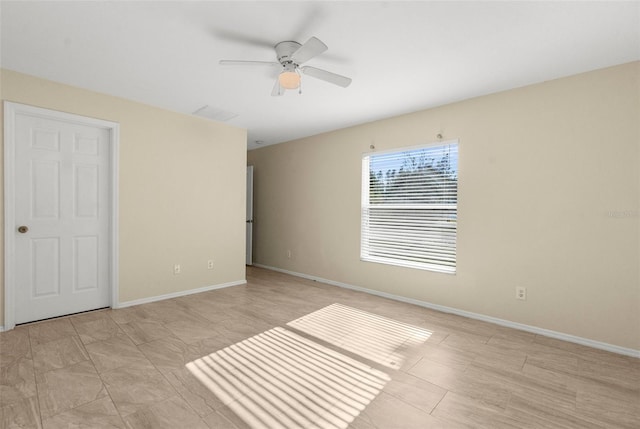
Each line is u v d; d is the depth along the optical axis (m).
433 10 1.87
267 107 3.67
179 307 3.53
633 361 2.38
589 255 2.65
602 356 2.46
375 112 3.81
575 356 2.45
